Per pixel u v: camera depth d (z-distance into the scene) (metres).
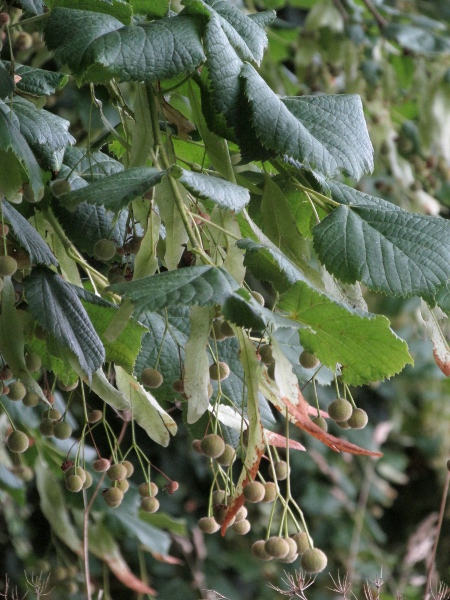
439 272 0.59
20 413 0.89
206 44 0.60
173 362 0.68
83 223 0.67
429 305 0.59
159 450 1.42
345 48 1.23
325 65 1.25
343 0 1.30
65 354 0.62
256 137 0.61
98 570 1.27
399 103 1.30
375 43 1.25
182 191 0.61
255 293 0.59
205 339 0.57
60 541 1.18
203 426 0.67
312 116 0.63
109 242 0.62
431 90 1.18
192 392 0.57
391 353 0.59
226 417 0.65
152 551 0.97
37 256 0.61
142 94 0.63
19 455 0.90
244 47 0.62
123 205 0.56
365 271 0.59
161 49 0.59
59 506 0.93
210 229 0.62
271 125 0.60
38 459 0.92
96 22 0.60
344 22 1.24
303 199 0.67
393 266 0.60
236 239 0.59
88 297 0.63
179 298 0.53
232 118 0.61
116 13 0.61
